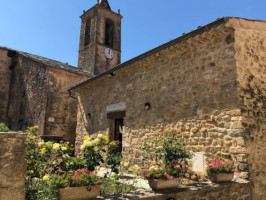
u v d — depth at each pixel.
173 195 3.41
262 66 5.58
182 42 5.86
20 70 16.09
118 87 8.58
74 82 14.17
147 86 7.27
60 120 13.18
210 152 5.14
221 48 5.28
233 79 4.92
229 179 4.29
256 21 5.12
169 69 6.59
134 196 3.17
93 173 3.28
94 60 21.25
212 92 5.32
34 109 13.75
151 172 3.59
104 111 9.15
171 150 4.14
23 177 2.59
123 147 7.81
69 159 3.74
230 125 4.84
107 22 24.11
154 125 6.76
